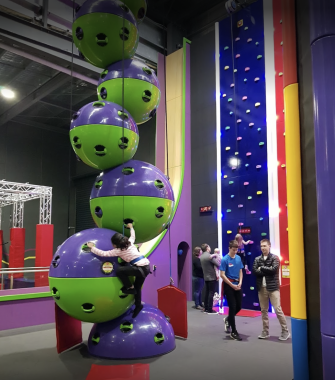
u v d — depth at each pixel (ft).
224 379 12.22
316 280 9.12
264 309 17.89
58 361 14.52
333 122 8.16
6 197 49.44
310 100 9.50
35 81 43.21
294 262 9.56
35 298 21.75
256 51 29.01
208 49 32.73
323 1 8.55
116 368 13.44
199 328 20.03
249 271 26.55
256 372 12.89
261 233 26.63
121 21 15.62
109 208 15.10
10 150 55.26
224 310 25.86
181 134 32.50
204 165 31.53
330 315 7.77
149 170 15.83
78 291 13.43
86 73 33.45
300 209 9.59
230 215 28.94
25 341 17.80
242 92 29.53
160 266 27.61
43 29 27.76
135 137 15.80
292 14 10.21
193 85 33.63
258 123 28.07
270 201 26.45
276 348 15.99
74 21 16.10
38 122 58.34
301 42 9.88
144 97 16.55
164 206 15.60
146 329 15.03
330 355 7.70
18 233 47.50
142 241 16.25
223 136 30.40
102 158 15.31
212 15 35.42
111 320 15.39
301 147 9.77
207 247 26.00
